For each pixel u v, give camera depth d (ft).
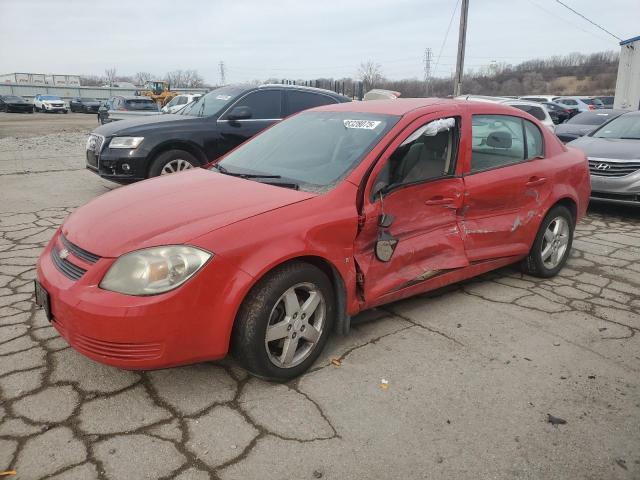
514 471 7.75
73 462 7.64
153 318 8.22
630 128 27.61
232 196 10.37
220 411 8.89
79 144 54.03
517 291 14.69
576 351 11.34
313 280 9.82
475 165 13.12
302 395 9.43
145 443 8.07
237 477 7.47
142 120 25.63
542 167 14.76
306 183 10.99
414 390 9.68
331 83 55.52
